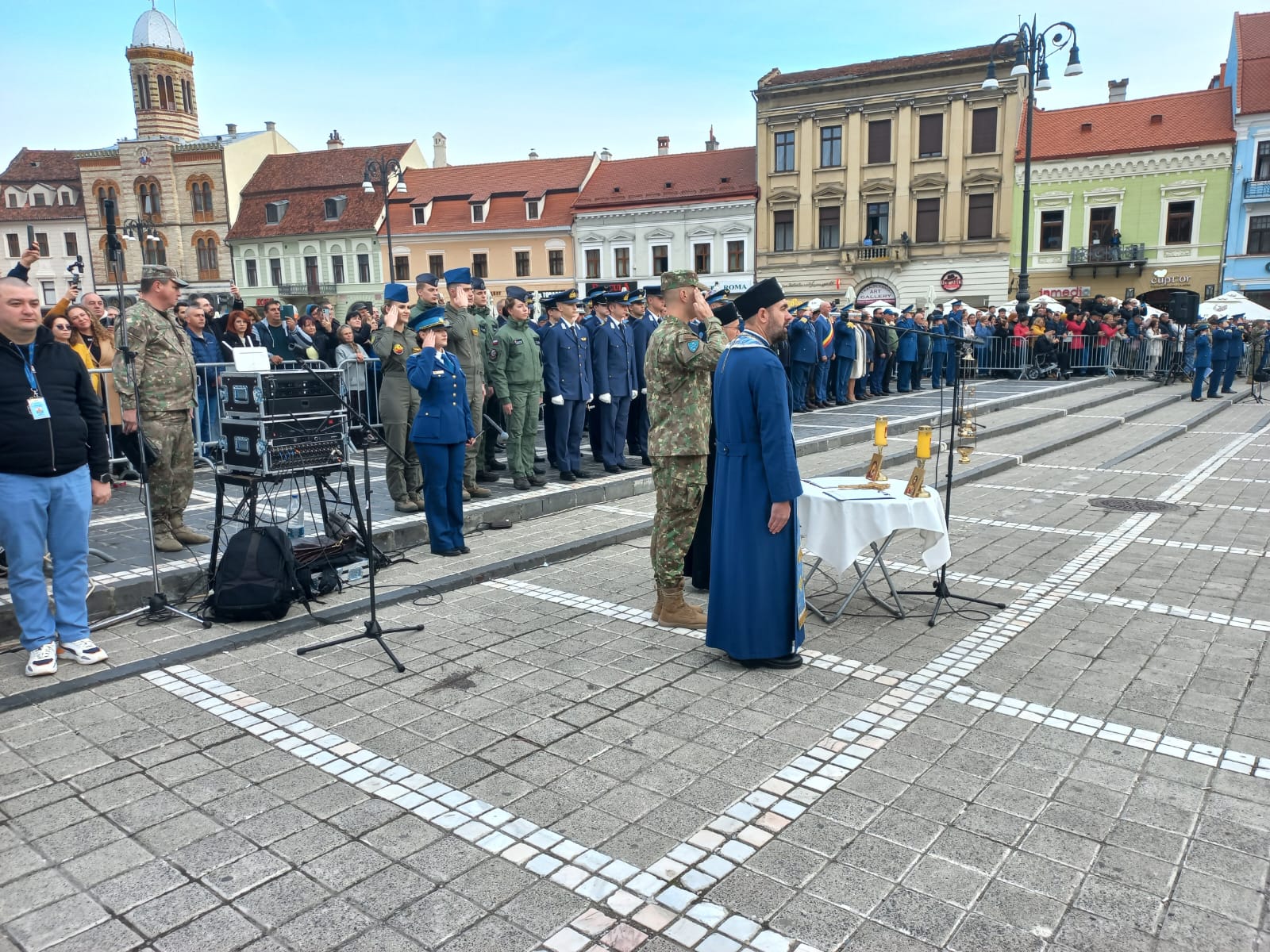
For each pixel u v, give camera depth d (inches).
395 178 1884.8
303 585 228.4
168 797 138.3
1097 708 168.7
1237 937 105.2
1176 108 1464.1
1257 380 929.5
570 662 193.5
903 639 207.5
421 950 103.7
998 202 1475.1
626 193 1704.0
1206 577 257.3
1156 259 1449.3
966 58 1435.8
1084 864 119.6
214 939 105.8
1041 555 284.0
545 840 125.6
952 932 106.2
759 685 180.1
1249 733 158.2
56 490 184.1
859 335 680.4
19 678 182.5
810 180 1561.3
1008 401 668.7
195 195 2010.3
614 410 401.7
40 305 179.3
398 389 314.7
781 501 178.7
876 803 135.3
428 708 170.2
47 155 2218.3
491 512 320.2
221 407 230.7
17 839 126.8
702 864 120.0
